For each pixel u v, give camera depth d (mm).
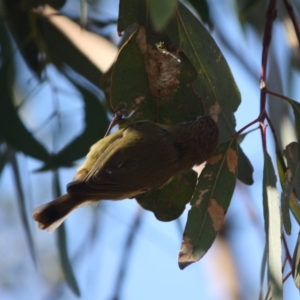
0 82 10164
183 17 8531
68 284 10234
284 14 11750
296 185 8117
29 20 10727
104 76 9453
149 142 8398
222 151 8406
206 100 8641
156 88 8508
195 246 8211
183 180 8727
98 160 8266
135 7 8188
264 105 8148
